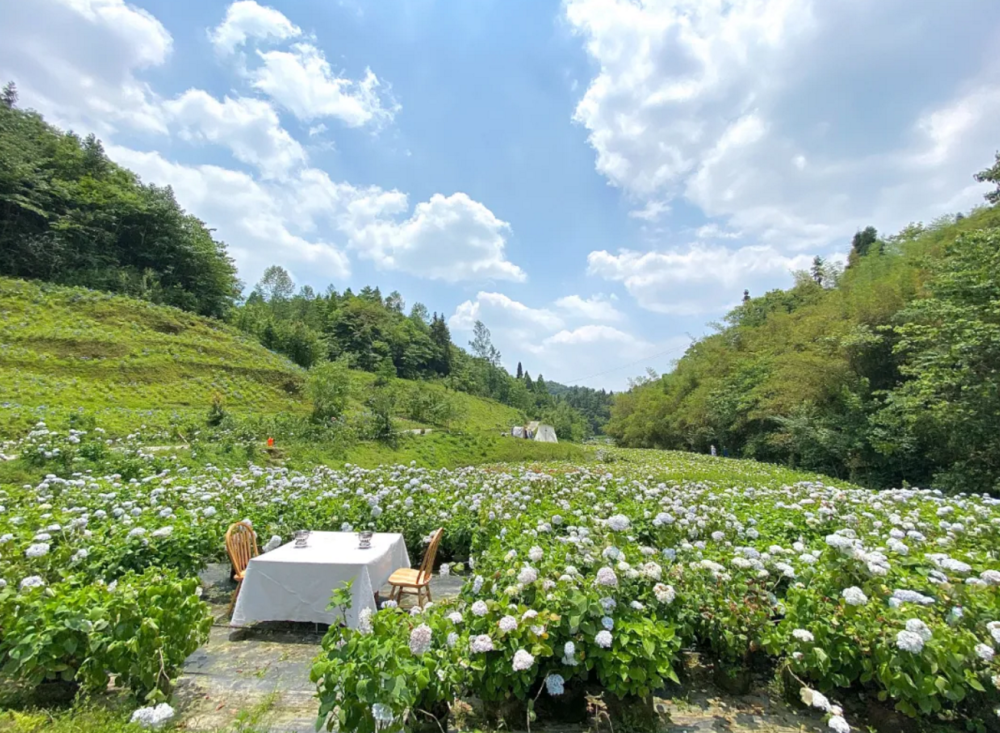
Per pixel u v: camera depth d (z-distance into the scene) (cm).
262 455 1578
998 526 507
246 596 429
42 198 4081
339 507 652
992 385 1149
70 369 2256
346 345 6875
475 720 293
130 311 3134
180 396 2344
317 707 311
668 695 322
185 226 4947
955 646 254
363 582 420
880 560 315
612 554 322
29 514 519
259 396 2695
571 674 275
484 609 286
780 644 299
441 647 281
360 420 2331
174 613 306
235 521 595
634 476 1183
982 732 263
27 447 1083
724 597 331
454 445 2430
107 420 1606
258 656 390
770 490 873
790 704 309
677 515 526
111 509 634
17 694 290
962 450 1292
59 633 275
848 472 1891
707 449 3606
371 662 228
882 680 259
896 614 276
